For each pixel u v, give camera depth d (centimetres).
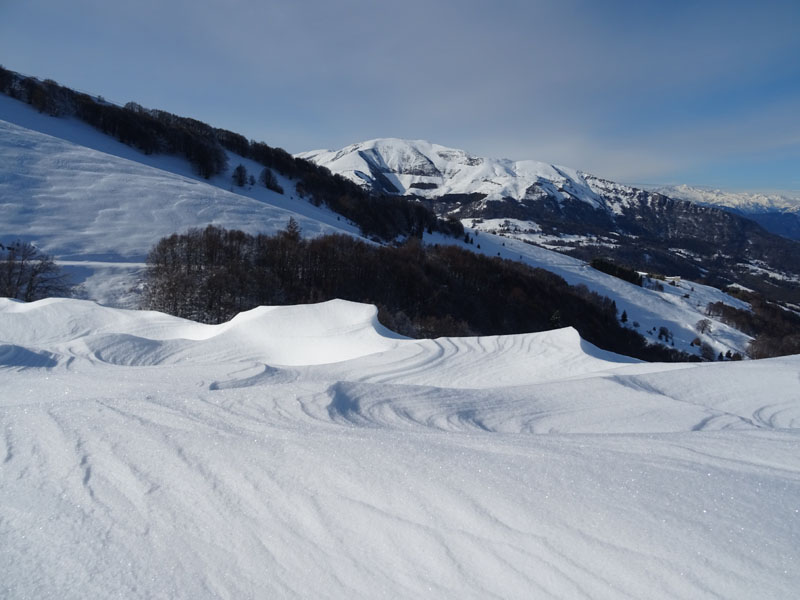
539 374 1056
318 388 497
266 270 5306
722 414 575
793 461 298
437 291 6178
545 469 286
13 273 4175
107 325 1642
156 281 4712
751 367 830
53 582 226
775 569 200
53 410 417
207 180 10206
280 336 1438
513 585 208
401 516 254
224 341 1353
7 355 852
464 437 346
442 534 239
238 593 217
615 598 196
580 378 741
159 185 7488
